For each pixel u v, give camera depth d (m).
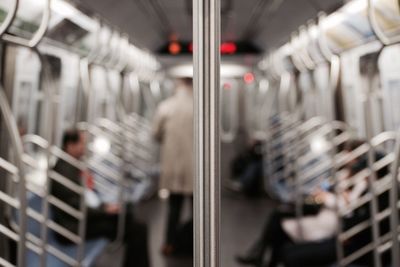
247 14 5.01
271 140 5.33
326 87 3.81
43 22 1.98
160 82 6.72
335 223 2.72
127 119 4.34
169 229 4.04
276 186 4.99
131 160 4.65
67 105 3.22
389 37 2.23
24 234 1.66
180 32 6.18
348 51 2.81
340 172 3.13
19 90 2.46
